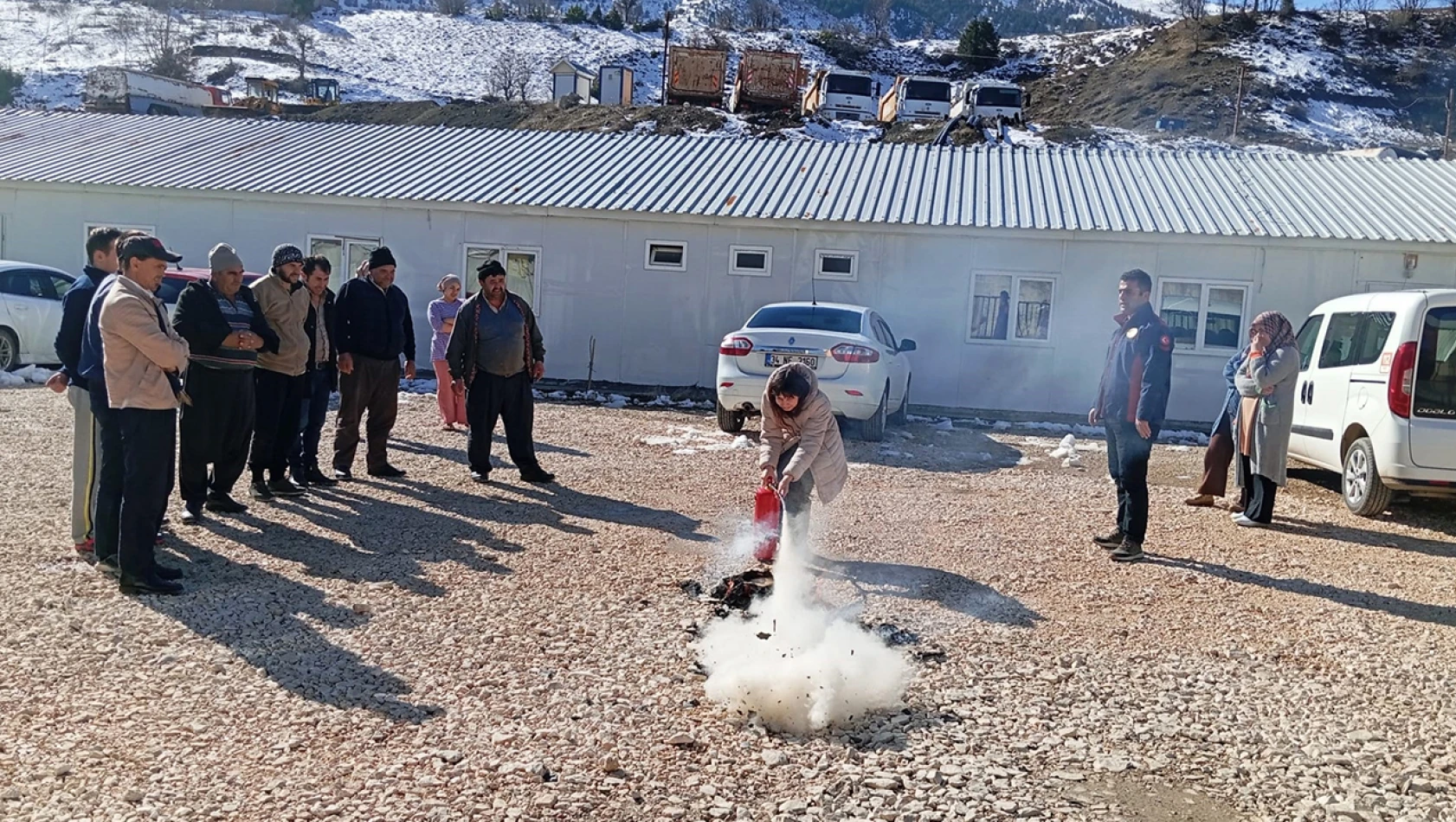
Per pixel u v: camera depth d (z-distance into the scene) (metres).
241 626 5.21
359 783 3.67
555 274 17.86
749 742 4.11
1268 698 4.73
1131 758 4.09
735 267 17.47
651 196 18.22
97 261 6.38
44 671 4.55
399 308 9.34
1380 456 8.77
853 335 12.09
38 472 8.75
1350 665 5.17
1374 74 68.19
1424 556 7.65
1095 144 47.97
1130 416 7.08
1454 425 8.52
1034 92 70.94
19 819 3.35
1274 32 73.81
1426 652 5.41
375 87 71.19
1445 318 8.61
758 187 18.83
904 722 4.34
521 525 7.61
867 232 17.09
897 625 5.58
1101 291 16.67
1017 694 4.68
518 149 21.20
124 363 5.55
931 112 49.81
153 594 5.67
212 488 7.70
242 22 87.25
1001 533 7.93
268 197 18.08
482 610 5.58
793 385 6.05
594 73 80.00
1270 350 8.41
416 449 10.95
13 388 13.85
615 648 5.06
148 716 4.16
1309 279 16.14
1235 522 8.66
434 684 4.57
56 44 77.62
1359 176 19.42
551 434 12.29
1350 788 3.89
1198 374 16.55
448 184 18.70
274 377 8.14
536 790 3.67
